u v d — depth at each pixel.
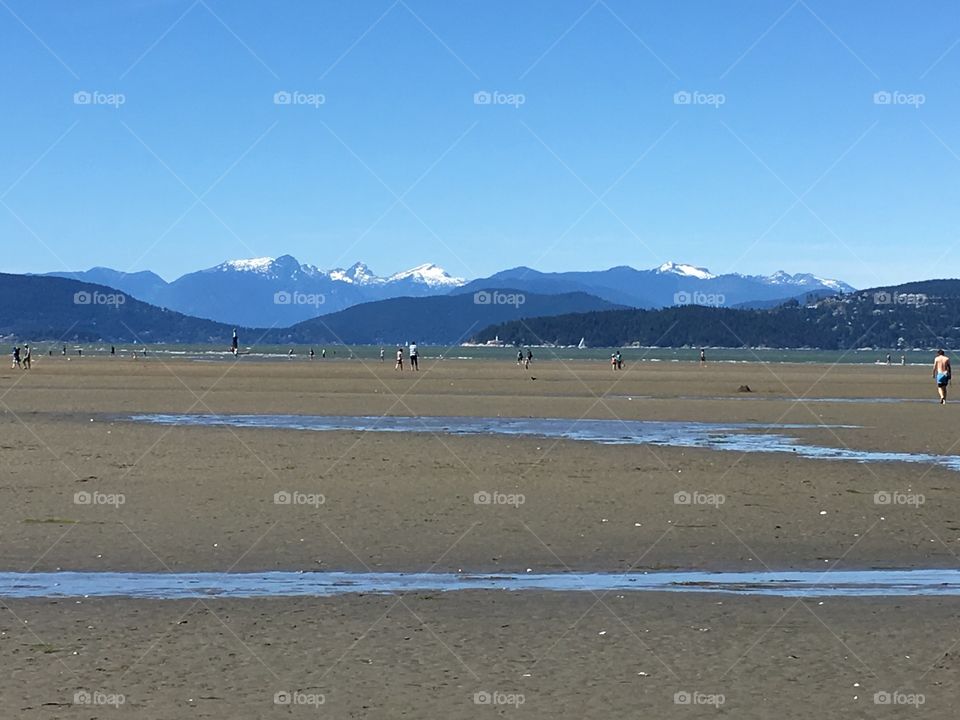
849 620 15.53
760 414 55.62
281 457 33.81
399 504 25.41
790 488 28.75
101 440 38.38
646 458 34.84
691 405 62.28
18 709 11.45
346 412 53.59
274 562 19.34
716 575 18.69
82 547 20.36
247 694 12.03
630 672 13.02
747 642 14.36
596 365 146.38
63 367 114.56
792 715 11.53
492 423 47.97
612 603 16.53
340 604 16.28
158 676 12.63
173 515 23.67
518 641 14.33
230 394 67.94
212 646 13.91
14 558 19.38
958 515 24.94
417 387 79.38
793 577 18.59
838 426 48.41
